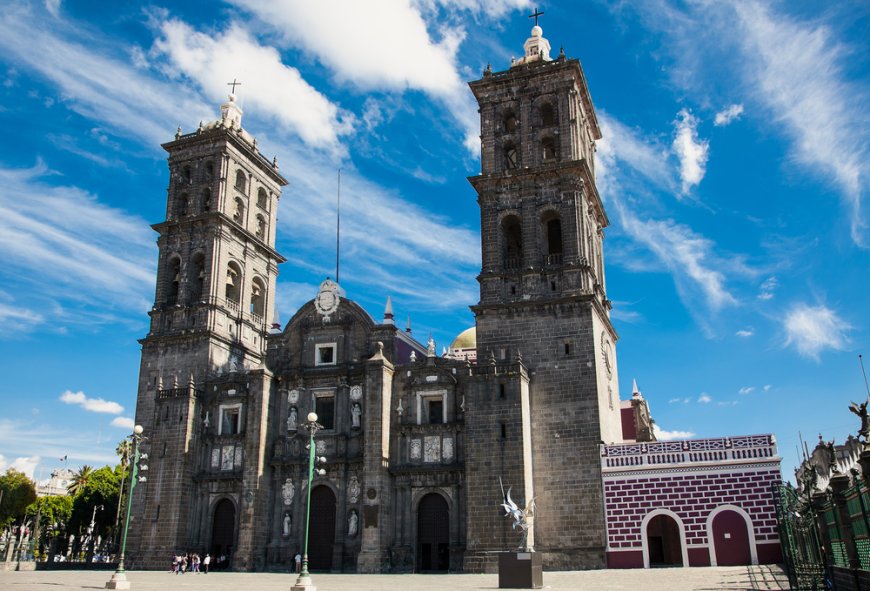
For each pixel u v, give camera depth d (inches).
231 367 2910.9
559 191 2664.9
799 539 1514.5
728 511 2197.3
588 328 2468.0
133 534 2765.7
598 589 1533.0
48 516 4685.0
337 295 2837.1
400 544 2460.6
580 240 2591.0
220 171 3147.1
